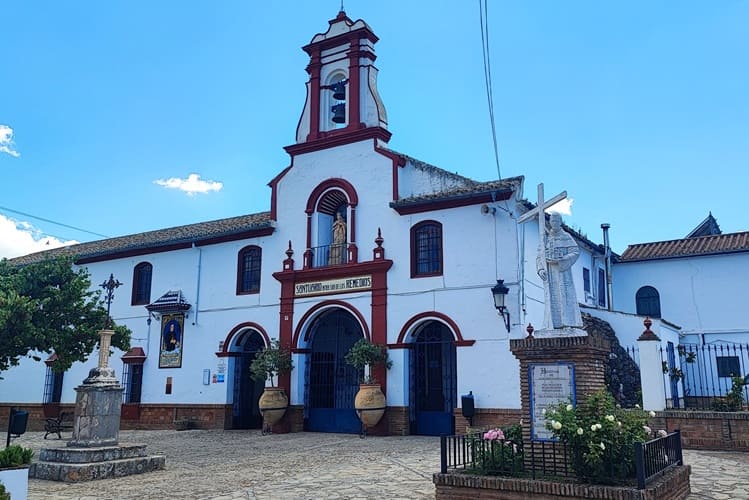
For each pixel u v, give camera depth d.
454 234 20.19
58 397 28.09
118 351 26.62
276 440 19.81
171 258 26.41
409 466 13.58
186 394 24.77
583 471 8.79
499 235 19.41
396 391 20.27
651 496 8.12
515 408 18.30
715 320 26.45
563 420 9.02
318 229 23.19
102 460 13.20
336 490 11.03
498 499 8.87
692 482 11.19
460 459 10.95
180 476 13.09
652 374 16.59
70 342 17.12
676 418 15.98
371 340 20.98
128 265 27.55
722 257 26.73
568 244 11.27
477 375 19.03
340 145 23.05
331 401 22.88
